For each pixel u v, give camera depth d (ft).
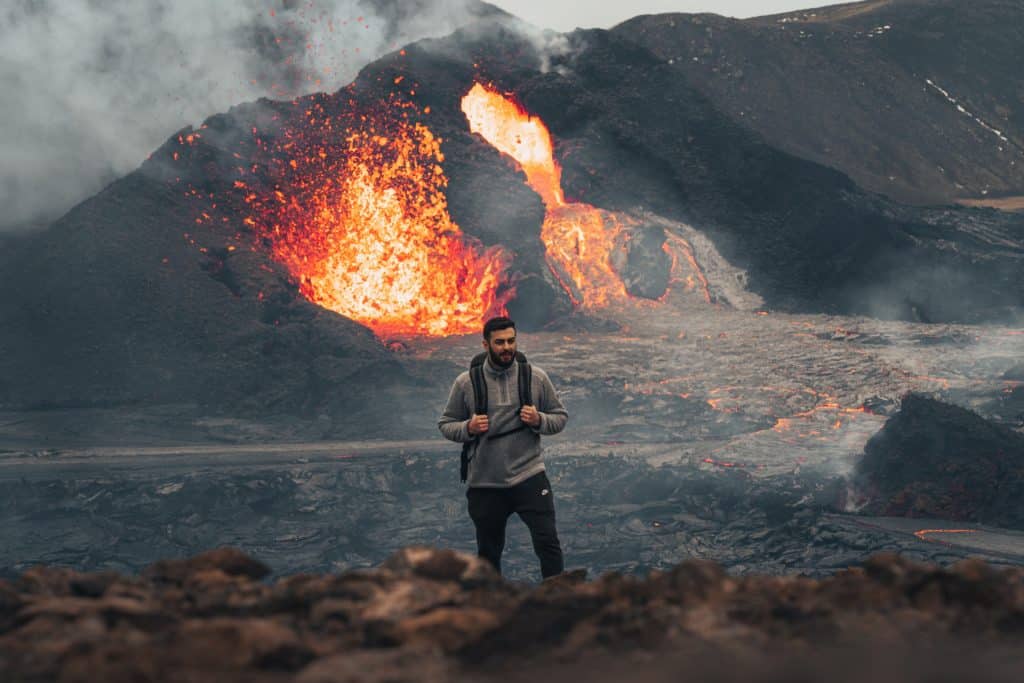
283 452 174.40
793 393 229.04
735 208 393.91
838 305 349.41
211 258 288.10
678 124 425.69
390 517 139.74
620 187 399.85
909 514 140.15
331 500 142.31
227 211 321.32
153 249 281.95
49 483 137.90
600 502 149.48
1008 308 330.34
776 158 396.37
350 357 238.48
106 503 134.31
